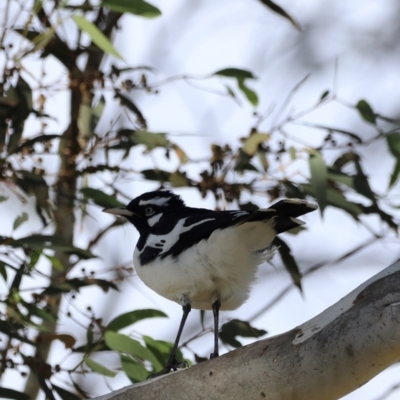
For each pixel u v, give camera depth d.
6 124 11.69
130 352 10.60
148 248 9.96
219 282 9.83
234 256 9.52
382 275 7.27
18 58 11.41
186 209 10.90
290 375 7.50
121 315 11.02
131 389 8.34
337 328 7.27
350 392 7.42
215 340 9.87
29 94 11.52
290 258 11.38
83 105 11.82
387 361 7.10
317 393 7.48
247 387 7.74
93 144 11.98
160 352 10.87
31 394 12.19
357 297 7.29
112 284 11.10
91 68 13.67
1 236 10.87
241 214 9.19
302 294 11.38
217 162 11.48
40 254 11.21
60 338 11.05
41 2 11.35
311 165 10.91
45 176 12.09
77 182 13.05
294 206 8.70
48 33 11.30
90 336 10.88
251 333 11.34
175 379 8.12
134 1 11.55
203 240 9.60
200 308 10.30
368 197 11.34
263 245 9.42
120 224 12.41
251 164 11.42
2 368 10.66
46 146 11.88
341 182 11.39
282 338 7.62
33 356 11.43
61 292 10.99
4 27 11.42
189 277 9.74
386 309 7.01
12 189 11.58
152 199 11.16
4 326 10.64
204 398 7.96
